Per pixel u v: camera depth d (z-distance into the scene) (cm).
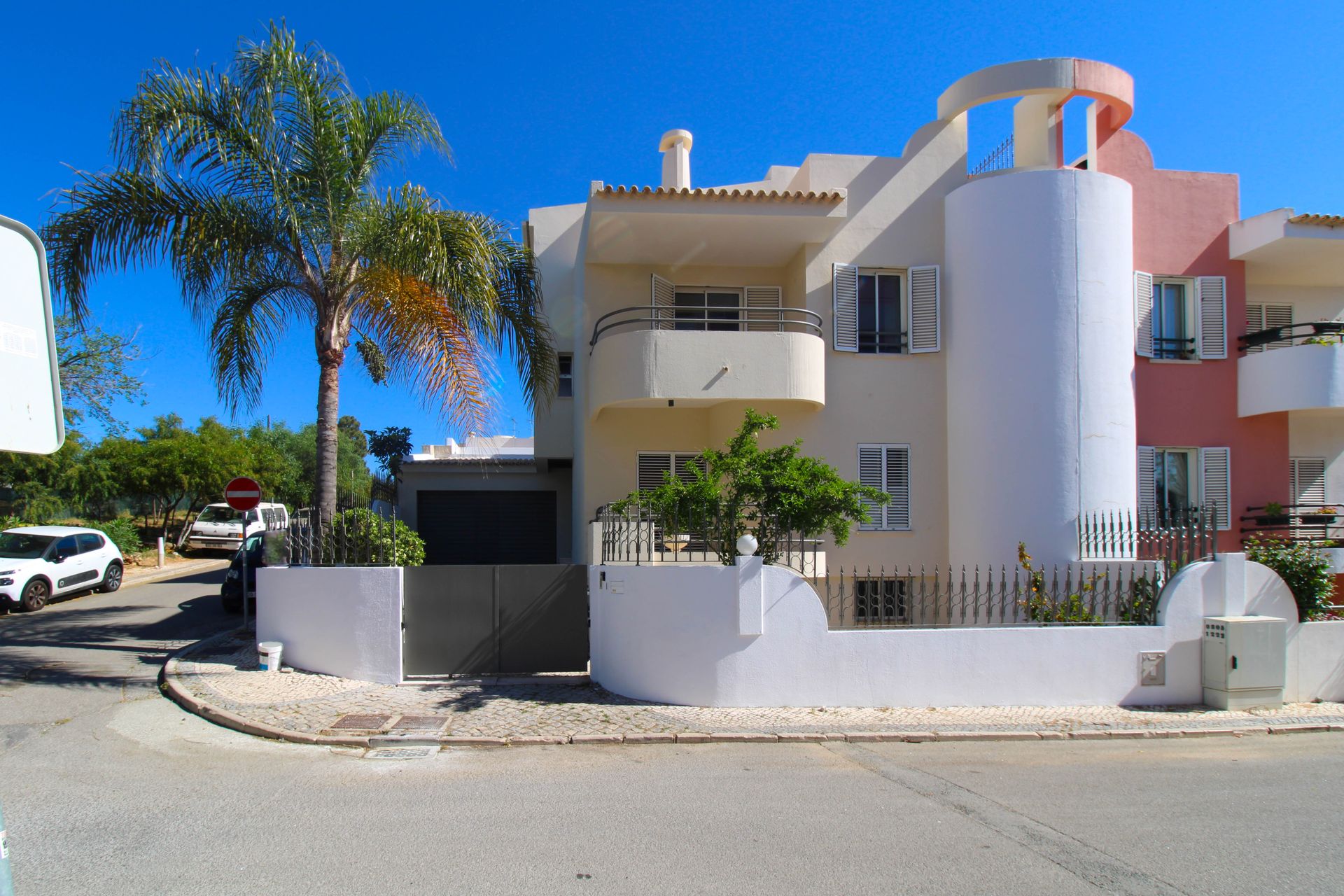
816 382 1342
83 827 559
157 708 905
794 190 1481
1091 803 636
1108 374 1327
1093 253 1335
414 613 1036
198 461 2858
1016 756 777
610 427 1499
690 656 922
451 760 741
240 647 1181
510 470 2006
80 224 1064
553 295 1883
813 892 469
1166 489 1488
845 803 629
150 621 1500
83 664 1115
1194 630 980
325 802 618
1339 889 481
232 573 1614
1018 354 1329
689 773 707
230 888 464
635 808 612
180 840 538
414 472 1991
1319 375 1409
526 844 537
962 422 1387
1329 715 930
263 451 3516
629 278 1536
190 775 684
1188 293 1516
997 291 1352
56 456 2444
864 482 1401
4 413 242
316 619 1034
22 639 1302
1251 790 672
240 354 1241
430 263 1054
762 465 1049
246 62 1089
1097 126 1498
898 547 1396
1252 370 1481
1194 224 1515
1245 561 1001
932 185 1447
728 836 555
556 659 1055
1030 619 1033
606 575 1000
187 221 1076
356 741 782
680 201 1323
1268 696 953
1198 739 850
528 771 709
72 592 1778
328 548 1070
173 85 1055
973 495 1360
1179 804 634
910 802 634
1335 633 1015
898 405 1415
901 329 1441
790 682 920
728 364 1308
